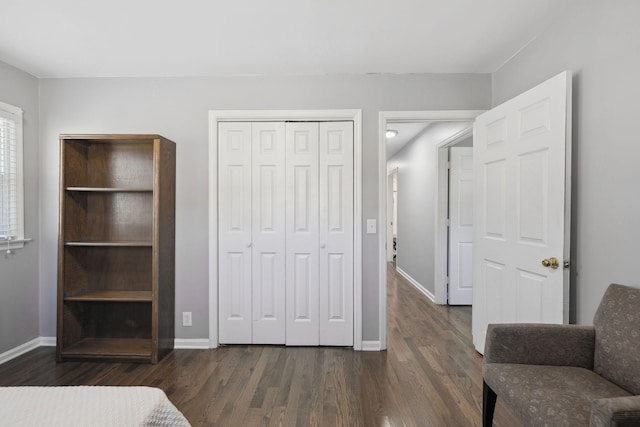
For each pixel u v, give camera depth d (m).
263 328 2.89
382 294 2.82
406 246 5.80
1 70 2.56
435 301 4.25
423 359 2.62
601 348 1.46
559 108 1.87
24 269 2.75
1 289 2.57
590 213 1.81
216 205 2.85
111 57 2.53
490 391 1.59
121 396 1.07
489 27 2.15
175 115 2.85
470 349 2.81
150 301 2.59
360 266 2.82
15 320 2.67
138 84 2.86
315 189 2.86
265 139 2.87
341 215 2.86
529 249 2.11
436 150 4.27
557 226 1.88
